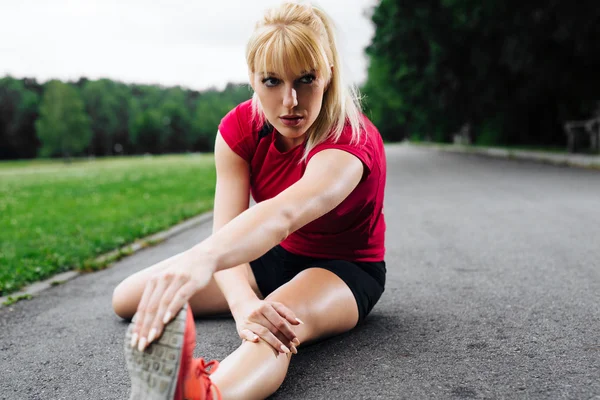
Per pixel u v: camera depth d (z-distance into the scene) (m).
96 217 7.20
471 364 2.17
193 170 19.05
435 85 24.92
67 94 89.06
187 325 1.38
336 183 1.81
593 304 2.92
